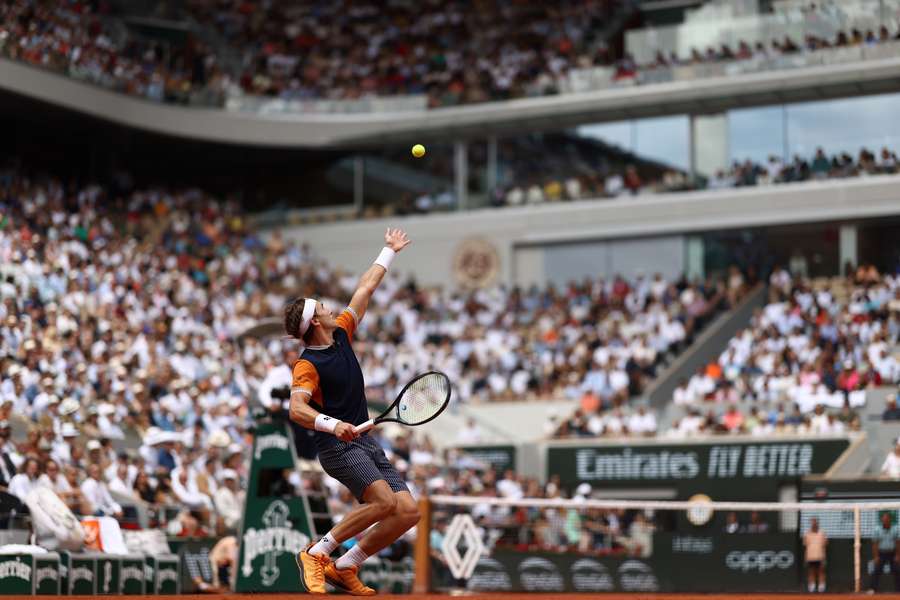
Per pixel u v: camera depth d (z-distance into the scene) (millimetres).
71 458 21531
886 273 38625
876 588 22078
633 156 42531
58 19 40438
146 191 46062
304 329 9969
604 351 36625
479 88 44250
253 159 47688
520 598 9016
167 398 27391
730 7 41062
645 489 32219
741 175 40719
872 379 32219
